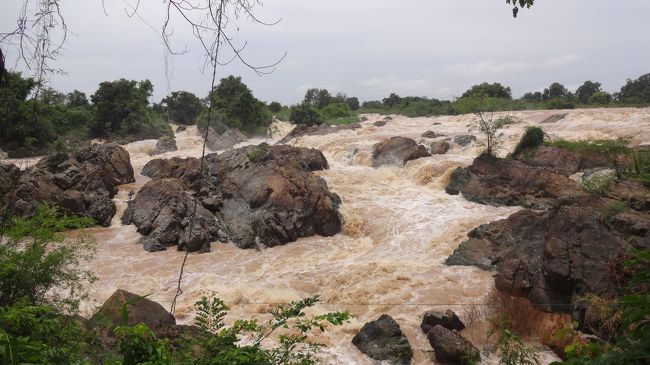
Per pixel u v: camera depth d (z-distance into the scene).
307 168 31.45
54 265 10.52
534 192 23.83
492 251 18.97
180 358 5.02
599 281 13.85
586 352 4.11
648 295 3.46
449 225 22.58
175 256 21.50
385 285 17.19
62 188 26.45
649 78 68.56
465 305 15.54
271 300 16.73
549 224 17.75
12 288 9.56
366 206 25.77
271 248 22.58
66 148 42.25
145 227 23.59
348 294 16.94
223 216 25.20
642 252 3.86
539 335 13.32
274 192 24.39
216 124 53.62
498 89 64.56
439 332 13.02
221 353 4.60
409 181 29.77
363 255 21.19
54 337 5.62
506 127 38.94
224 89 62.44
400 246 21.42
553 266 14.89
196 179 30.06
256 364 4.70
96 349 6.49
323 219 24.23
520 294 15.55
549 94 72.94
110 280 18.89
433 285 17.06
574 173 24.61
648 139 28.70
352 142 40.03
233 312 16.05
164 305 16.55
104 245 22.66
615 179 20.34
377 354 12.91
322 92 91.31
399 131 44.62
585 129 33.75
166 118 65.19
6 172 25.33
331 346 13.44
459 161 29.97
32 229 10.77
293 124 65.75
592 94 69.12
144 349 4.18
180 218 23.52
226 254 21.84
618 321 11.56
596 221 15.59
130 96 55.31
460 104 53.34
